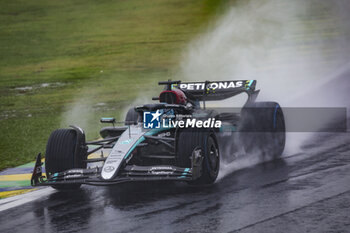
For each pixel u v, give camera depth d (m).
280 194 24.52
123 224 21.50
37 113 64.44
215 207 23.02
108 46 120.69
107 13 162.12
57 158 27.09
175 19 147.25
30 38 134.62
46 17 160.12
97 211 23.80
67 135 27.77
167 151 29.16
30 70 102.00
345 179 26.56
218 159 28.00
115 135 31.14
